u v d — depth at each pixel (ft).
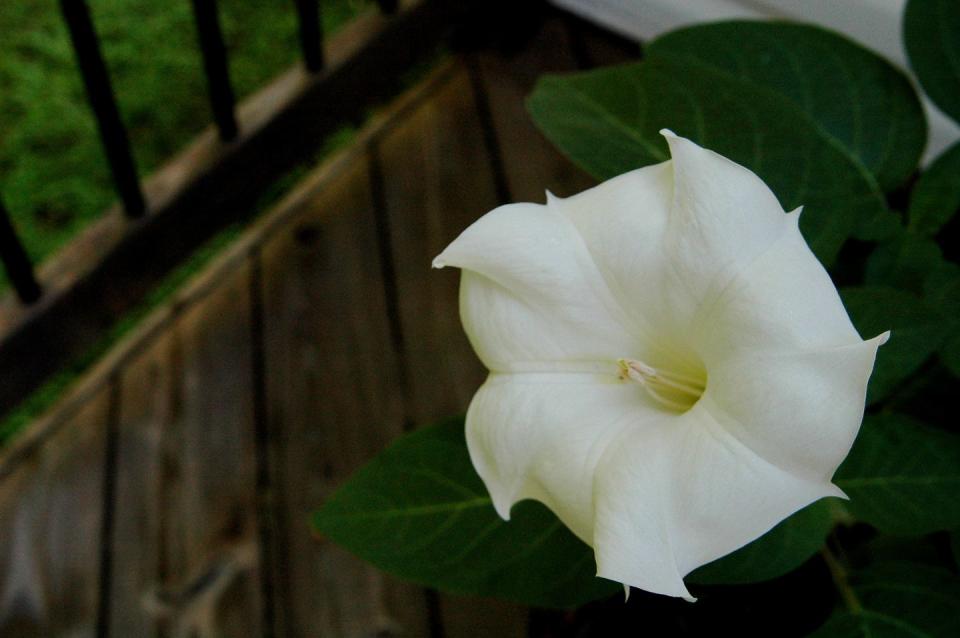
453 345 6.54
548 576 4.73
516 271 3.90
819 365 3.35
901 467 4.64
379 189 6.78
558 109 4.92
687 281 3.71
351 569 6.25
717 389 3.64
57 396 6.67
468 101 6.91
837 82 5.09
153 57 7.40
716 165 3.61
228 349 6.55
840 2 6.20
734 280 3.58
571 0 6.86
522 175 6.78
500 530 4.85
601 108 4.91
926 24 5.08
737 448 3.50
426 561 4.82
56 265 6.31
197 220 6.52
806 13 6.29
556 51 6.89
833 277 5.09
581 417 3.97
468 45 6.95
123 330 6.78
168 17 7.48
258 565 6.26
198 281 6.66
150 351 6.55
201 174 6.43
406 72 6.95
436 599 6.21
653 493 3.60
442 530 4.86
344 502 4.92
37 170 7.16
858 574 4.89
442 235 6.71
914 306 4.37
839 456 3.32
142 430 6.44
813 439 3.34
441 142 6.85
